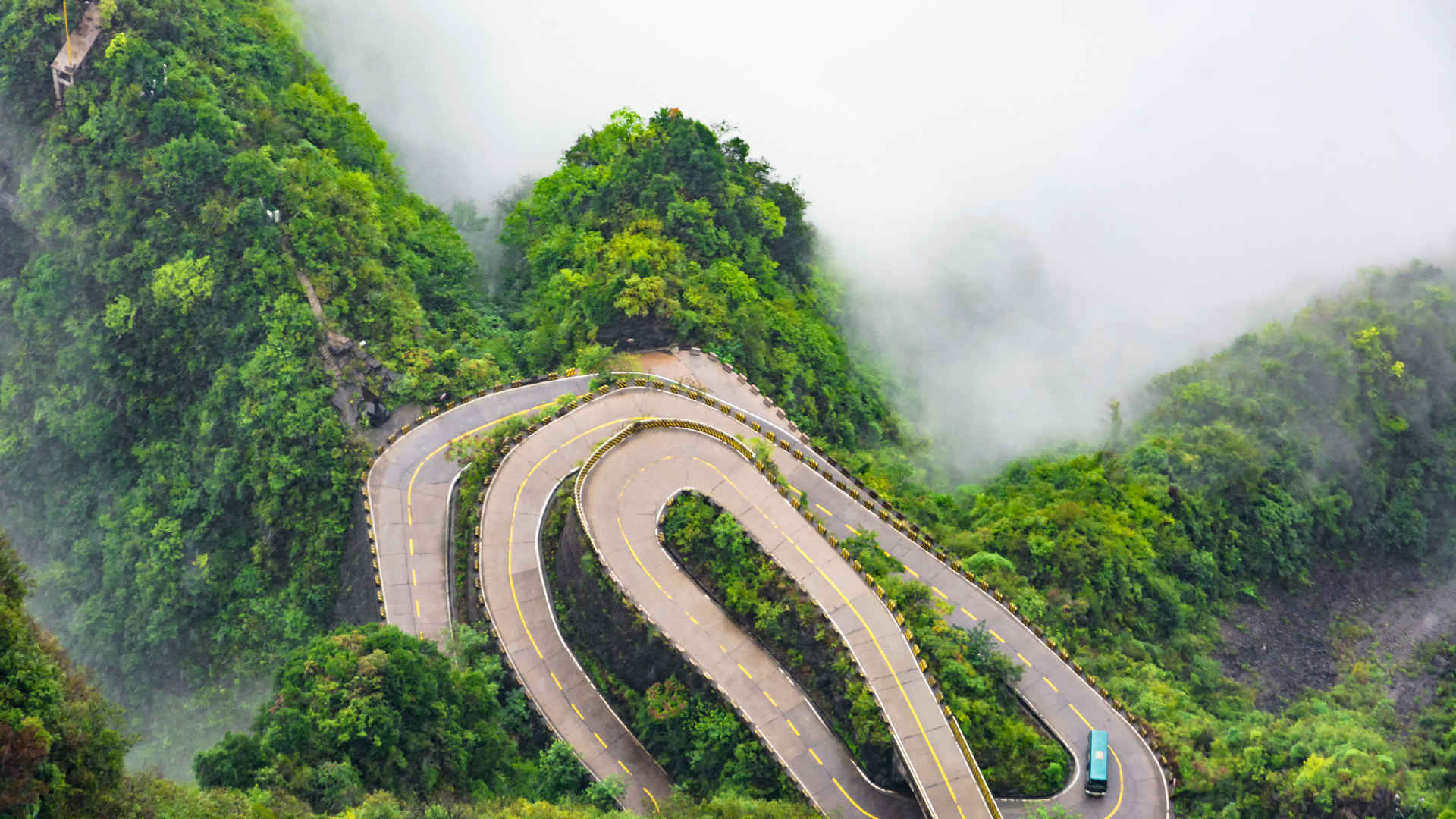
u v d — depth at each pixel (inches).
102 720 4266.7
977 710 5949.8
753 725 5831.7
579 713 6127.0
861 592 6117.1
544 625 6338.6
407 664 5526.6
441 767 5462.6
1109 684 6614.2
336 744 5255.9
